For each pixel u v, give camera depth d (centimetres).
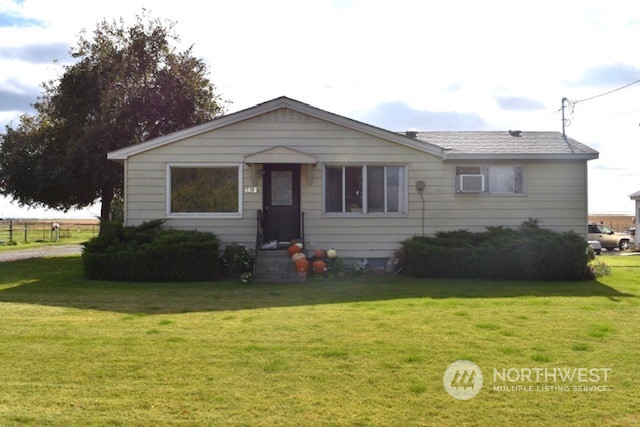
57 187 2359
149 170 1585
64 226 5775
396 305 1031
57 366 644
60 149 2333
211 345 734
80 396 553
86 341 755
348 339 764
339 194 1608
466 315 929
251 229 1590
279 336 783
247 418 502
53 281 1399
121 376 611
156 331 815
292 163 1571
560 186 1630
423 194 1606
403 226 1605
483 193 1612
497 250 1434
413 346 725
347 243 1598
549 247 1413
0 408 520
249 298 1138
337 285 1347
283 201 1622
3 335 788
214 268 1451
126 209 1582
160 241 1417
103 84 2353
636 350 706
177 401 541
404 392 563
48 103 2430
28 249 2812
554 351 700
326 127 1594
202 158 1587
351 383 589
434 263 1469
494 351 701
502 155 1590
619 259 2320
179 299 1123
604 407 528
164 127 2466
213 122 1577
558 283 1377
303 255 1481
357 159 1594
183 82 2448
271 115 1591
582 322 871
